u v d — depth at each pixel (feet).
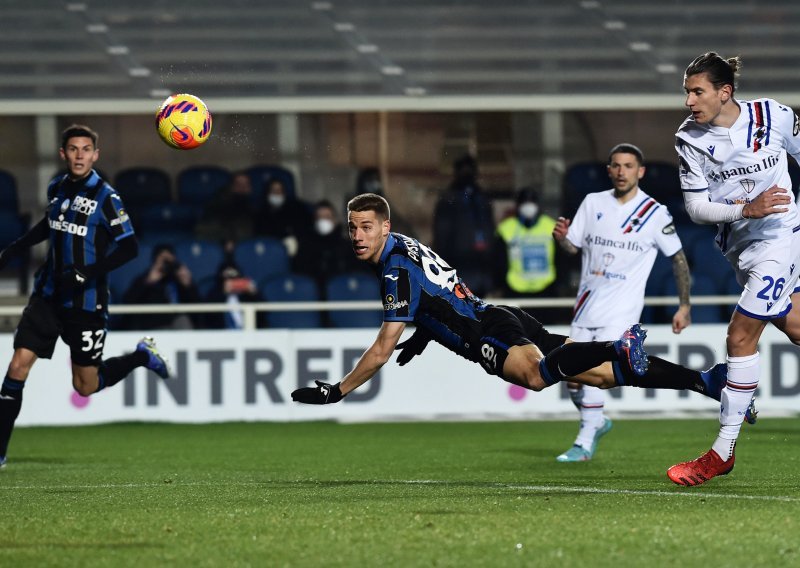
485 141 174.91
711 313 156.25
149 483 74.23
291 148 173.68
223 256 158.40
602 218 86.33
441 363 128.67
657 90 172.76
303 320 152.35
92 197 83.97
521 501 60.39
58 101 158.51
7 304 146.41
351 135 173.68
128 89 167.22
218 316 151.12
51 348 85.81
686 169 66.69
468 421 123.75
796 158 67.41
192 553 47.06
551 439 105.91
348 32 180.24
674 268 87.45
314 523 53.52
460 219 156.25
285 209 163.84
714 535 49.19
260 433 113.80
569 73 174.91
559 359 62.59
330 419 126.62
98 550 48.08
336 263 160.97
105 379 90.43
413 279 64.44
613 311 85.92
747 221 66.44
